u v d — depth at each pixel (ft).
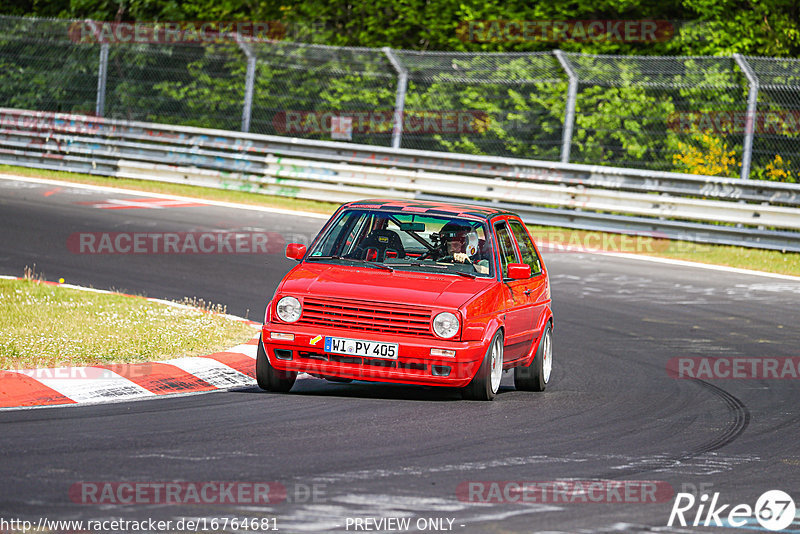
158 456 86.02
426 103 317.01
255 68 321.52
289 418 102.27
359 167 280.92
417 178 275.18
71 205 257.75
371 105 321.93
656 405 118.42
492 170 270.46
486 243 122.72
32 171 311.27
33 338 127.13
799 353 152.46
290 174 288.10
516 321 121.49
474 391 114.52
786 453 98.63
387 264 120.88
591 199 258.98
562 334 160.97
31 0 402.11
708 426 108.78
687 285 204.33
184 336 134.82
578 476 86.48
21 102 357.00
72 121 313.73
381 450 91.45
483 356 112.57
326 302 112.06
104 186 291.99
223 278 189.98
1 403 103.76
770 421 112.68
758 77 262.06
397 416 105.50
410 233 125.39
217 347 133.08
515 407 113.50
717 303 188.85
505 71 311.88
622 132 303.27
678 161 292.40
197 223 243.60
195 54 334.85
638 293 195.52
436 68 308.81
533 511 75.87
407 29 356.79
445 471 85.56
